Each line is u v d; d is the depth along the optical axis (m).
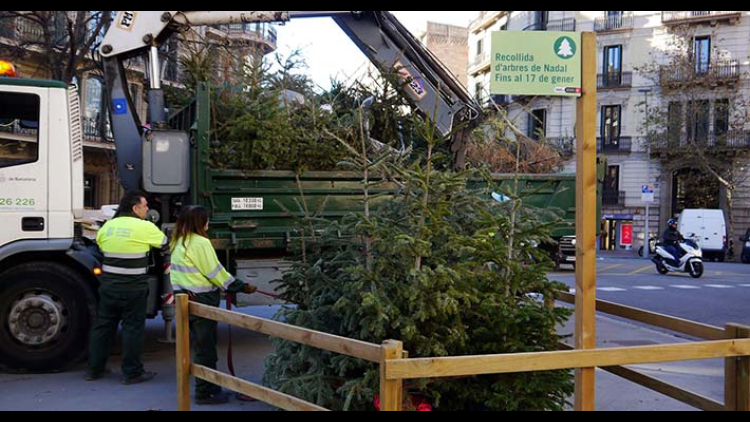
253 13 8.00
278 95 7.39
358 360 4.41
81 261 6.18
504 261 4.88
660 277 17.80
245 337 8.09
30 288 6.10
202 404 5.32
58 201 6.22
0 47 20.62
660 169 38.72
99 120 25.41
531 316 4.60
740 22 37.34
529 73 3.89
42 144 6.21
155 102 7.84
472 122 8.66
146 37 7.75
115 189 26.97
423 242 4.46
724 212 36.53
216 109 7.22
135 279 5.86
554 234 8.89
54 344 6.16
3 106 6.17
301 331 3.65
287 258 5.73
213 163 6.99
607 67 41.44
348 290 4.59
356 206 7.41
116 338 7.75
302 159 7.20
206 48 9.05
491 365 3.42
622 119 40.78
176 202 7.37
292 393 4.56
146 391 5.66
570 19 42.12
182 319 4.50
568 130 38.75
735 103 35.97
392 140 7.92
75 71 18.53
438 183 4.78
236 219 6.96
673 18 38.81
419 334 4.45
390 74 8.41
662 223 39.47
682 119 35.56
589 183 3.94
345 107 8.43
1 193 6.06
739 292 13.89
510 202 5.18
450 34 53.16
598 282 16.06
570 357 3.61
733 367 3.91
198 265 5.41
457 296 4.48
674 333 8.91
